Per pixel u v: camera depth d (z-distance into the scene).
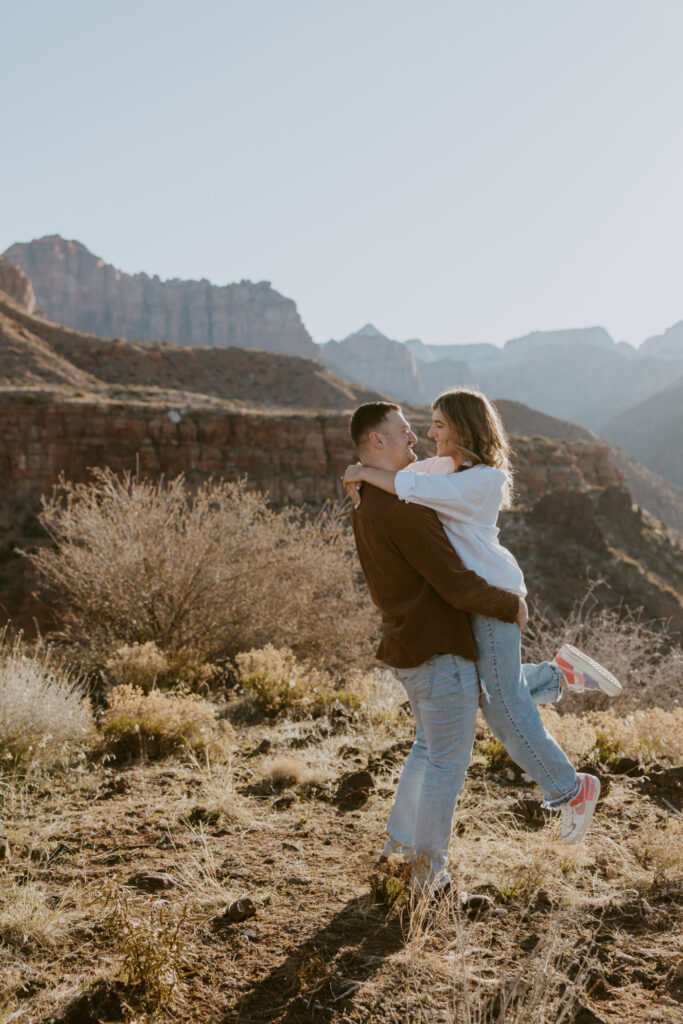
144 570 8.13
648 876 2.81
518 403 146.00
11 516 41.53
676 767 3.98
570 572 36.66
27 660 5.39
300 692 6.04
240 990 2.14
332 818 3.44
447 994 2.12
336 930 2.45
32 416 43.84
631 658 7.46
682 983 2.16
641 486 132.12
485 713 2.74
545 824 3.37
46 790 3.82
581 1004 2.04
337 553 9.70
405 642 2.62
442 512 2.56
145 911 2.39
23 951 2.30
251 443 48.34
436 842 2.66
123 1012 2.04
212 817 3.41
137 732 4.45
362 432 2.79
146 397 71.19
